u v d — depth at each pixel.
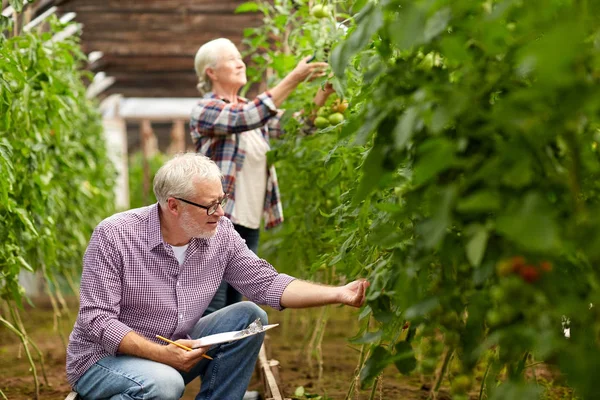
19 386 4.03
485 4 1.47
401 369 1.72
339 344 5.04
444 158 1.36
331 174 3.44
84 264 2.67
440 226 1.34
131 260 2.65
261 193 3.73
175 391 2.53
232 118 3.47
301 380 3.97
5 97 3.17
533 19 1.36
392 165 1.62
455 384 1.68
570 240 1.38
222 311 2.91
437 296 1.59
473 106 1.41
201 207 2.59
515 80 1.51
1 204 3.31
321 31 3.55
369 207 2.16
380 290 1.82
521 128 1.30
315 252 4.00
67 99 4.35
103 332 2.56
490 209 1.41
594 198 1.61
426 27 1.40
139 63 10.45
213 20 8.71
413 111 1.37
